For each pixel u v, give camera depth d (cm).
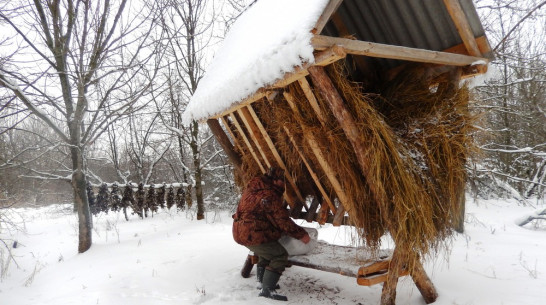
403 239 262
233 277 434
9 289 464
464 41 333
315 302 345
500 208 845
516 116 1126
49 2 614
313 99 278
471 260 438
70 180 651
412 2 338
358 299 348
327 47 238
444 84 342
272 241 357
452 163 289
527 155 1072
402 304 329
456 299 318
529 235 586
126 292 395
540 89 1124
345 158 283
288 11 291
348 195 289
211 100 383
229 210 1073
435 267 415
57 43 645
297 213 409
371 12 371
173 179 1712
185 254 549
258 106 370
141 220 991
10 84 566
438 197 285
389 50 268
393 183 259
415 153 290
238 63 352
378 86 385
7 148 1289
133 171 1572
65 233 855
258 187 362
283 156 385
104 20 642
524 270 394
